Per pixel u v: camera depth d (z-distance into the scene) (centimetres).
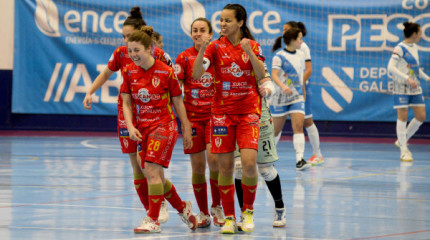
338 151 3419
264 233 1319
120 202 1695
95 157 2947
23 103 4534
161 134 1328
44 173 2328
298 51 2527
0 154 3030
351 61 4144
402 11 4059
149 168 1327
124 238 1246
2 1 4522
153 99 1330
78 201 1705
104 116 4519
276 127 2572
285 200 1766
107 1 4391
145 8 4362
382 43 4097
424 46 4019
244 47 1274
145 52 1305
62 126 4544
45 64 4478
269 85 1335
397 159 3022
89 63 4428
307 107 2711
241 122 1319
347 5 4131
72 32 4431
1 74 4556
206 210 1436
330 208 1636
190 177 2238
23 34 4488
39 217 1459
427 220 1466
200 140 1424
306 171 2502
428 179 2258
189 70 1423
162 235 1295
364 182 2162
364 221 1454
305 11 4172
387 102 4125
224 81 1316
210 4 4288
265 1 4203
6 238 1223
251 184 1331
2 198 1742
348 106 4172
